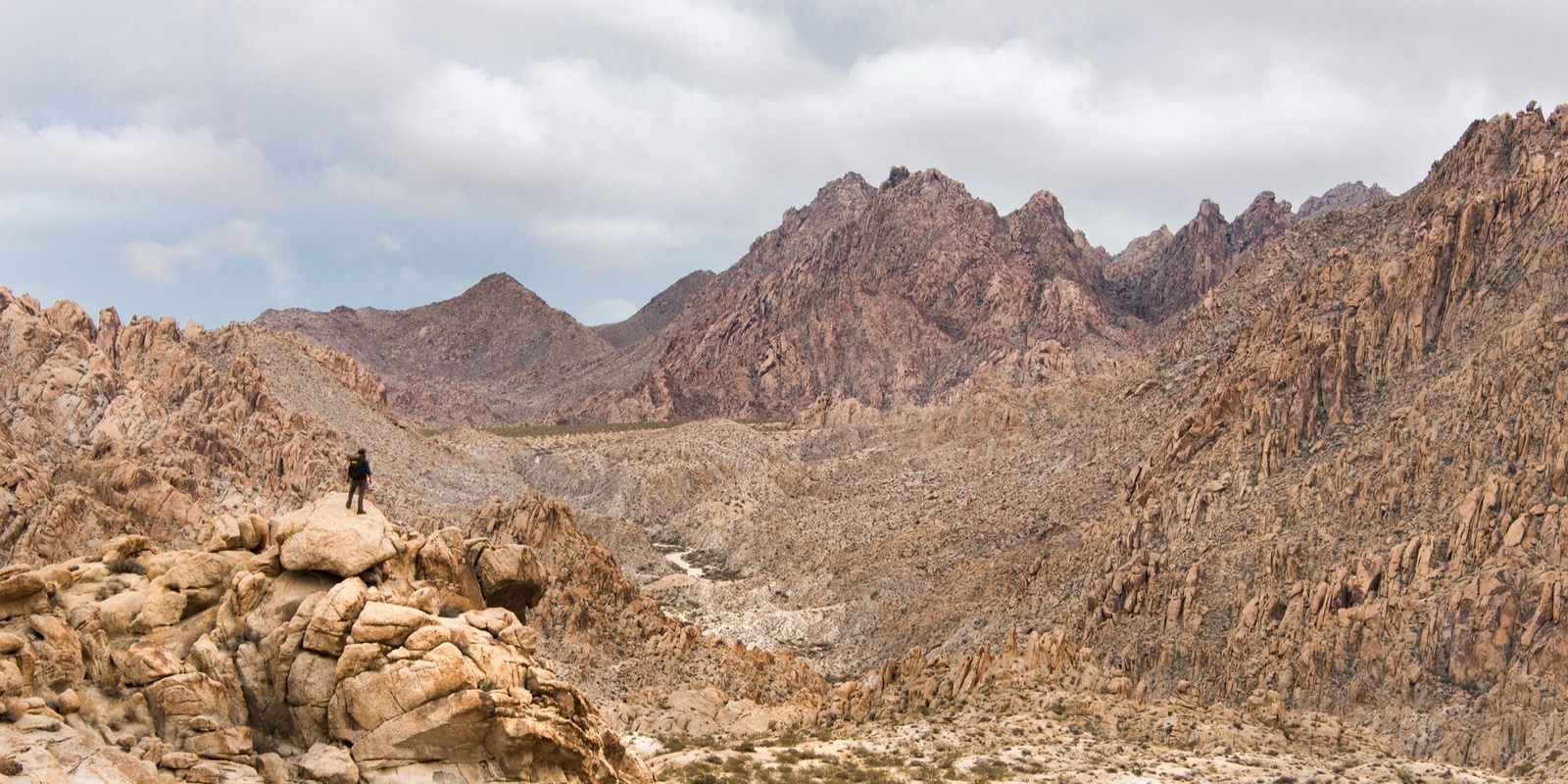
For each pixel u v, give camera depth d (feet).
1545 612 353.72
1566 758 309.01
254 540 157.69
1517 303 524.11
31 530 393.29
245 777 136.77
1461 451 438.40
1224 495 524.11
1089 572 530.68
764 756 231.91
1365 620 383.45
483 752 143.54
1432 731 346.13
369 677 142.41
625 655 378.73
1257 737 255.29
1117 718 260.42
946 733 248.11
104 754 130.93
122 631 147.54
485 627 154.81
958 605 564.30
